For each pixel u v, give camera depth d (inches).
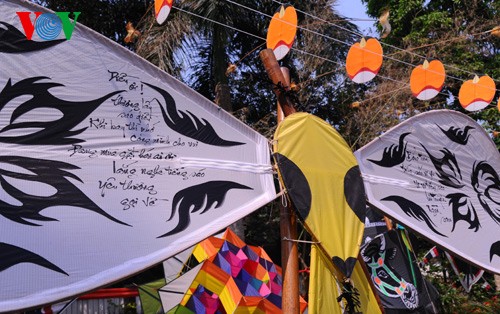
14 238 237.3
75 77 264.2
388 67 679.1
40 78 256.2
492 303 566.9
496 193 408.8
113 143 267.6
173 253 267.4
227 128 299.7
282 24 333.7
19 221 240.1
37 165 249.0
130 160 269.7
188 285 388.8
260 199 298.4
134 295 502.3
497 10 720.3
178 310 365.1
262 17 607.5
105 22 647.8
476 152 405.7
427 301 420.2
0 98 247.0
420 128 380.5
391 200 351.3
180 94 289.7
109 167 263.9
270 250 699.4
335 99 677.3
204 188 284.7
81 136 261.1
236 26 603.2
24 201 243.0
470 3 716.7
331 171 321.1
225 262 390.3
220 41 558.3
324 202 312.8
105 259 253.0
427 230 361.1
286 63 647.1
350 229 317.1
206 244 422.6
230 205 289.1
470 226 384.5
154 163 275.3
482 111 698.8
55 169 252.1
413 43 701.9
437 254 529.7
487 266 382.3
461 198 386.3
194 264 456.8
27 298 233.5
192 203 279.4
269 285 394.6
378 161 353.7
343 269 306.3
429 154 379.6
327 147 324.8
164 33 530.3
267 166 306.2
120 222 260.2
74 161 256.8
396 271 417.4
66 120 259.0
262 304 349.1
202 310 367.2
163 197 273.3
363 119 645.3
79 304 482.0
